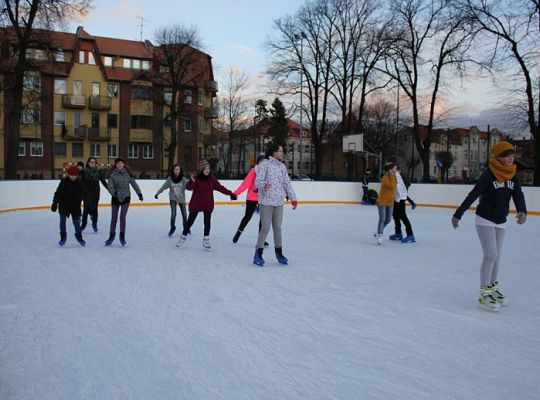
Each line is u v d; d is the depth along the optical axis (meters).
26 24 23.27
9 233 10.38
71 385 2.90
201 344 3.64
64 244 8.76
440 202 21.62
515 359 3.44
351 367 3.24
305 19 30.36
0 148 39.66
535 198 18.44
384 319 4.38
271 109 58.75
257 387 2.91
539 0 22.28
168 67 39.34
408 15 27.34
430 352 3.55
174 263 7.05
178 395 2.79
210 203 8.30
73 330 3.93
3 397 2.73
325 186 22.84
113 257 7.51
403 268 6.97
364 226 12.91
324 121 31.47
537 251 8.85
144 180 19.36
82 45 42.19
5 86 26.30
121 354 3.42
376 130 58.69
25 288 5.39
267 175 6.82
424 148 28.55
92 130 42.03
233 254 7.95
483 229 4.82
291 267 6.88
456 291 5.55
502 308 4.85
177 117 40.22
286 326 4.11
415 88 28.28
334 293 5.34
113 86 43.09
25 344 3.60
